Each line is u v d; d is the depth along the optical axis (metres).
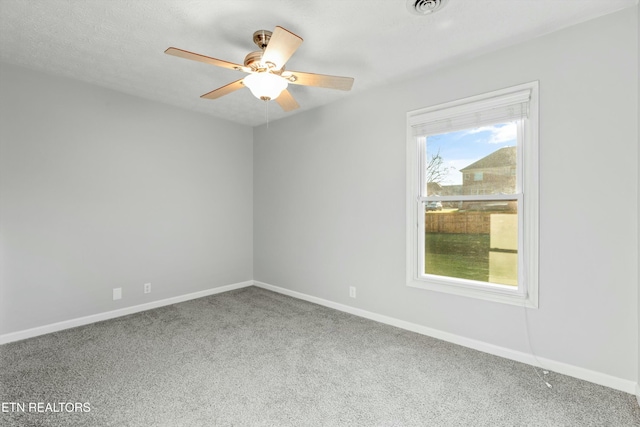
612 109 2.04
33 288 2.87
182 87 3.25
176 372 2.25
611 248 2.05
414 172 2.97
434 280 2.85
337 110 3.60
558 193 2.23
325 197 3.75
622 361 2.03
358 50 2.48
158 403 1.90
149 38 2.33
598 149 2.09
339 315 3.44
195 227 4.08
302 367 2.33
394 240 3.12
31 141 2.85
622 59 2.00
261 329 3.04
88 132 3.18
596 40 2.08
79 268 3.14
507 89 2.43
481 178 2.67
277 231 4.37
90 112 3.18
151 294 3.67
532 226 2.34
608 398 1.95
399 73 2.88
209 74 2.94
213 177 4.26
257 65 2.00
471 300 2.65
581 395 1.98
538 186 2.30
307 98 3.53
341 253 3.59
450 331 2.77
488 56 2.53
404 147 3.04
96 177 3.24
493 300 2.52
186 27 2.19
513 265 2.51
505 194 2.52
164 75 2.97
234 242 4.52
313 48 2.44
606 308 2.07
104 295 3.31
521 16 2.06
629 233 2.00
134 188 3.52
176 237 3.89
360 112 3.38
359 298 3.43
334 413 1.82
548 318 2.29
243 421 1.75
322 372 2.26
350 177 3.49
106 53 2.55
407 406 1.89
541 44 2.29
